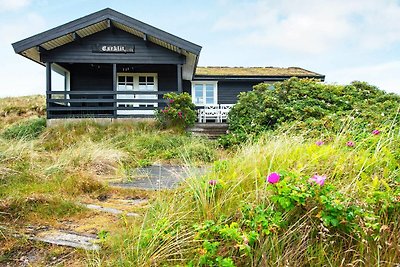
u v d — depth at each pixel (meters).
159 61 14.29
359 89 12.20
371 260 2.20
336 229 2.37
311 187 2.44
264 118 11.02
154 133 11.19
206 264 2.28
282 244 2.33
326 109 11.03
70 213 3.66
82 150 7.31
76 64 15.54
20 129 11.95
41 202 3.81
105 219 3.52
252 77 17.83
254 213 2.49
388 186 2.51
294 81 12.68
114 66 14.16
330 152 3.23
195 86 18.16
